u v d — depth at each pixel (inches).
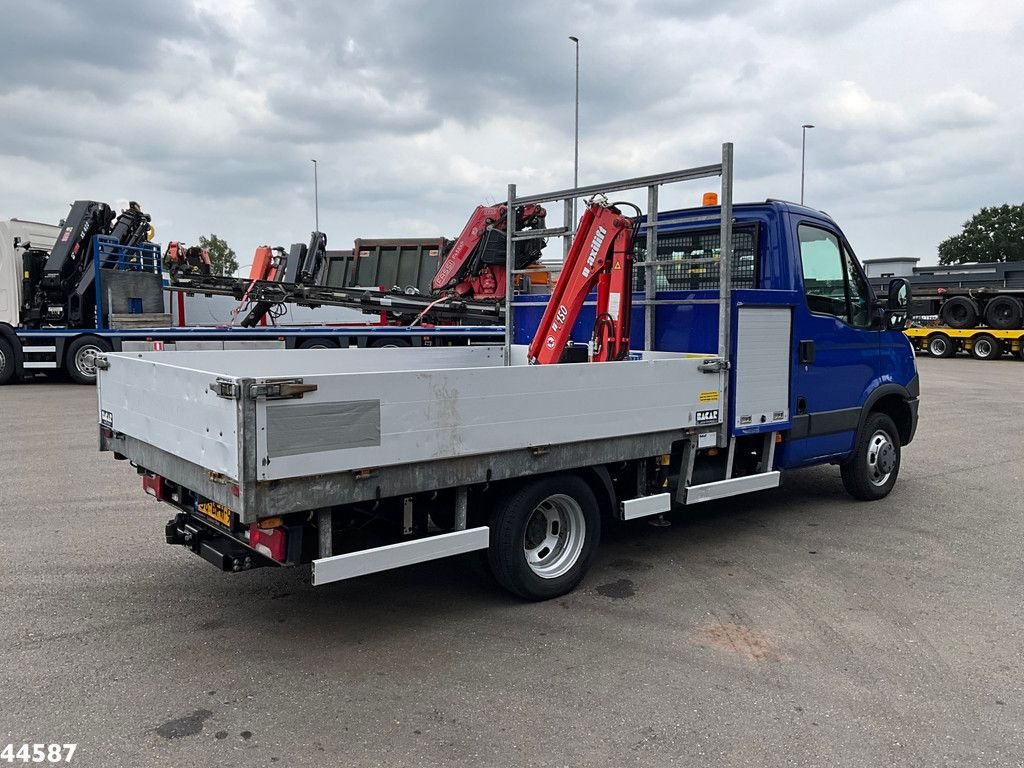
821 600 182.1
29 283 587.5
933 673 145.6
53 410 458.3
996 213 2962.6
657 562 209.2
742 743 121.3
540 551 183.2
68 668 144.2
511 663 148.4
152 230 643.5
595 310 251.1
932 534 235.8
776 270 221.1
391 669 145.4
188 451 143.1
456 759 116.1
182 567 199.3
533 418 162.6
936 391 646.5
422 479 148.6
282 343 606.5
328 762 115.1
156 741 120.3
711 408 200.2
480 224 633.6
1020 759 117.5
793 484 303.3
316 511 141.1
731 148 195.0
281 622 166.9
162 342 572.1
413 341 640.4
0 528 229.8
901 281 255.9
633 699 134.8
